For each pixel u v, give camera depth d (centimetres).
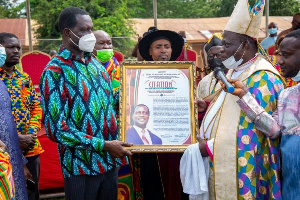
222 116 275
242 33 270
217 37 391
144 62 323
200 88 369
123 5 2248
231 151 266
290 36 239
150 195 389
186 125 310
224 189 268
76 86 294
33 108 437
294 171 233
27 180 373
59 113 287
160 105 314
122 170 406
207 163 289
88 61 309
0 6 2688
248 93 257
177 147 304
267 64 272
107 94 312
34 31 2081
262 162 267
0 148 273
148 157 386
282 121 243
